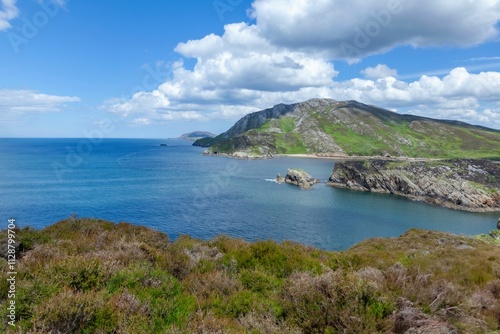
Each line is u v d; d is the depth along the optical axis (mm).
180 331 5184
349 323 5762
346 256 13023
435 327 5777
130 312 5574
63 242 11305
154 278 7387
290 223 56375
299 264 10586
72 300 5219
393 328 5934
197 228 49781
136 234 14758
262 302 6816
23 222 48594
